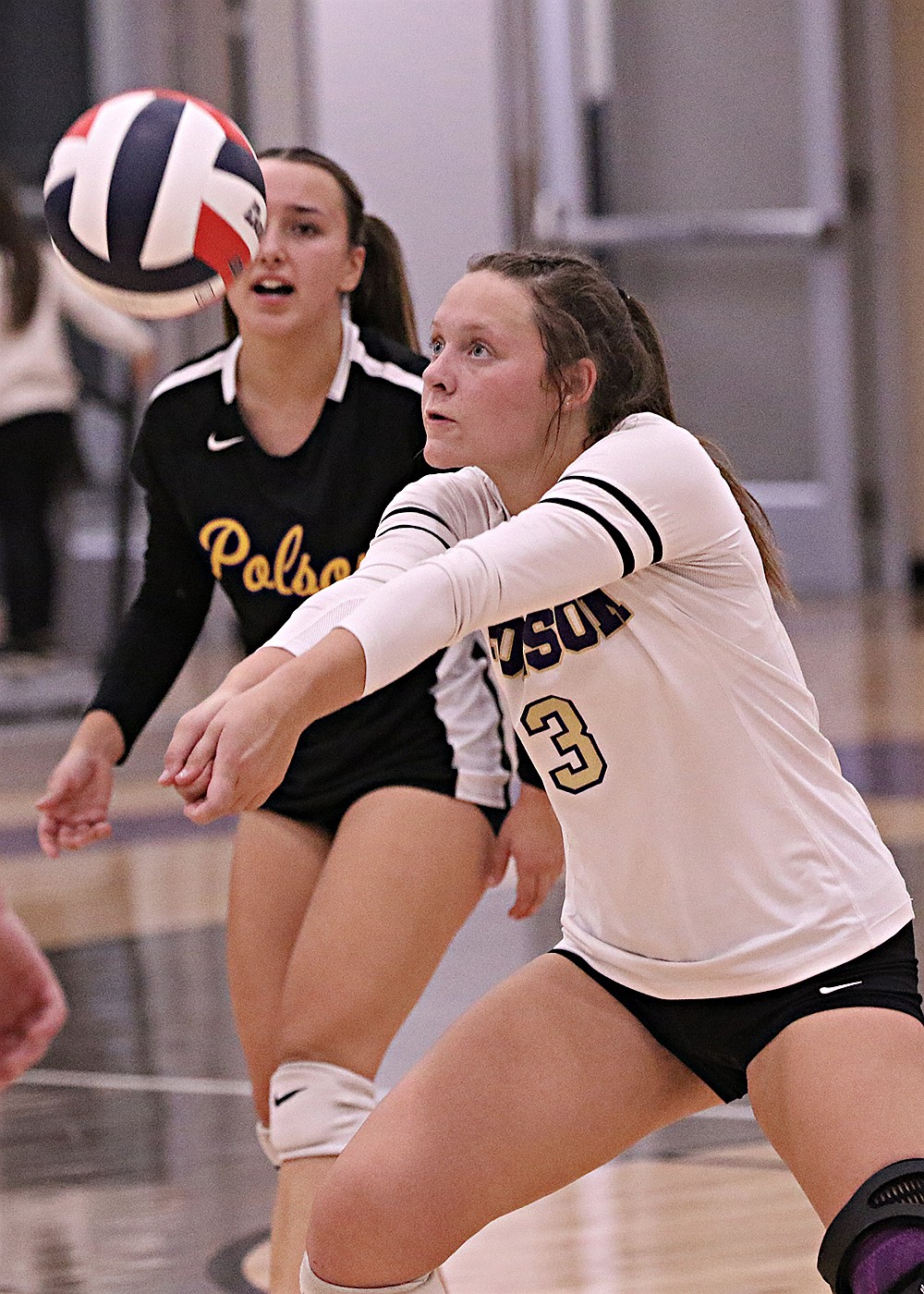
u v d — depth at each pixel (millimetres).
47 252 23828
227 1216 9078
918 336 34750
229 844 17641
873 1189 5402
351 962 7289
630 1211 8969
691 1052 6156
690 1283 8031
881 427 34688
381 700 7723
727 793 6039
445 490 6652
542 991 6262
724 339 33250
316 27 27672
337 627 5562
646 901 6137
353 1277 5965
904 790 17500
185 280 7031
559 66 31500
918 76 34188
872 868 6141
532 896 7664
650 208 32812
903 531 34938
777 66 32625
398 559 6352
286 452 8086
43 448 24078
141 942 14305
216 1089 11031
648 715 6043
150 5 28547
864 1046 5719
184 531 8422
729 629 6066
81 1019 12422
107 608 28891
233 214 7043
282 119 27969
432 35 27516
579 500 5770
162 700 8516
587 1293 7965
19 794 19609
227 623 30062
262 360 7984
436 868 7496
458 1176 5934
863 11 33938
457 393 6172
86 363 28797
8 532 24906
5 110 28922
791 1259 8266
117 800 19719
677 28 32562
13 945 4812
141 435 8305
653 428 6078
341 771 7770
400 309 8555
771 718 6102
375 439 7988
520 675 6207
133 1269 8445
